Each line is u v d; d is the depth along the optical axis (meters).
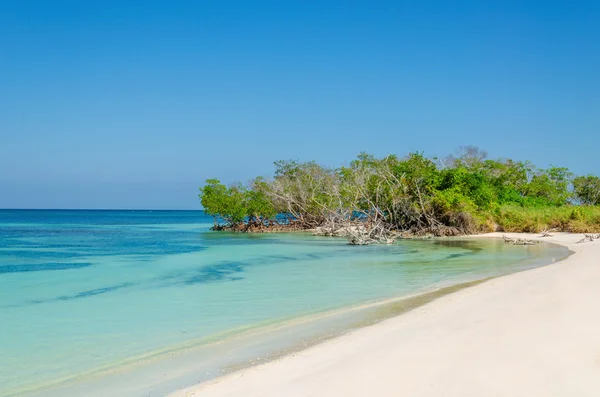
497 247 33.91
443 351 9.28
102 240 45.12
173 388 8.34
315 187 53.50
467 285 17.81
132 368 9.52
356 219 47.56
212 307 15.12
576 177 65.38
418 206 45.44
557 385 7.29
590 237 36.69
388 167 47.00
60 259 28.73
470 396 7.06
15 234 55.47
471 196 47.00
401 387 7.56
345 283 19.36
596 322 10.75
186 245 38.56
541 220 46.16
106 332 12.27
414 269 23.14
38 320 13.59
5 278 21.30
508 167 64.31
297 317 13.48
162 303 15.80
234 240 44.09
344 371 8.51
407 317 12.65
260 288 18.45
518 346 9.27
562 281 16.45
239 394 7.73
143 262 27.22
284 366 9.09
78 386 8.63
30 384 8.82
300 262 26.75
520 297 14.14
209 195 55.75
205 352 10.41
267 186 55.31
